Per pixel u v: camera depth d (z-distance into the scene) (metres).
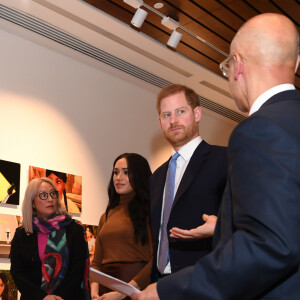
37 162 5.25
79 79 5.99
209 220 1.85
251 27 1.45
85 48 5.79
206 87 6.96
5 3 4.92
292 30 1.43
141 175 3.46
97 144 5.99
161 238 2.49
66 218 4.03
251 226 1.15
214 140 8.01
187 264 2.34
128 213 3.33
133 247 3.18
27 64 5.43
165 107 2.74
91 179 5.80
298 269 1.19
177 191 2.47
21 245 3.85
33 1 4.88
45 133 5.42
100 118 6.12
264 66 1.41
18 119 5.19
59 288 3.69
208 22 5.33
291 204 1.12
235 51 1.48
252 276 1.11
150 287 1.28
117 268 3.13
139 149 6.54
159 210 2.58
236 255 1.13
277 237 1.09
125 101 6.53
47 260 3.78
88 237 5.53
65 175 5.46
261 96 1.39
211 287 1.16
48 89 5.58
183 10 5.12
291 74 1.42
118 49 5.88
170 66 6.35
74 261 3.85
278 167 1.15
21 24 5.23
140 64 6.26
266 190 1.14
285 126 1.22
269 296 1.19
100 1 4.91
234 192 1.22
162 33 5.54
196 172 2.49
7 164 4.92
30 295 3.58
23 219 3.96
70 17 5.18
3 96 5.12
